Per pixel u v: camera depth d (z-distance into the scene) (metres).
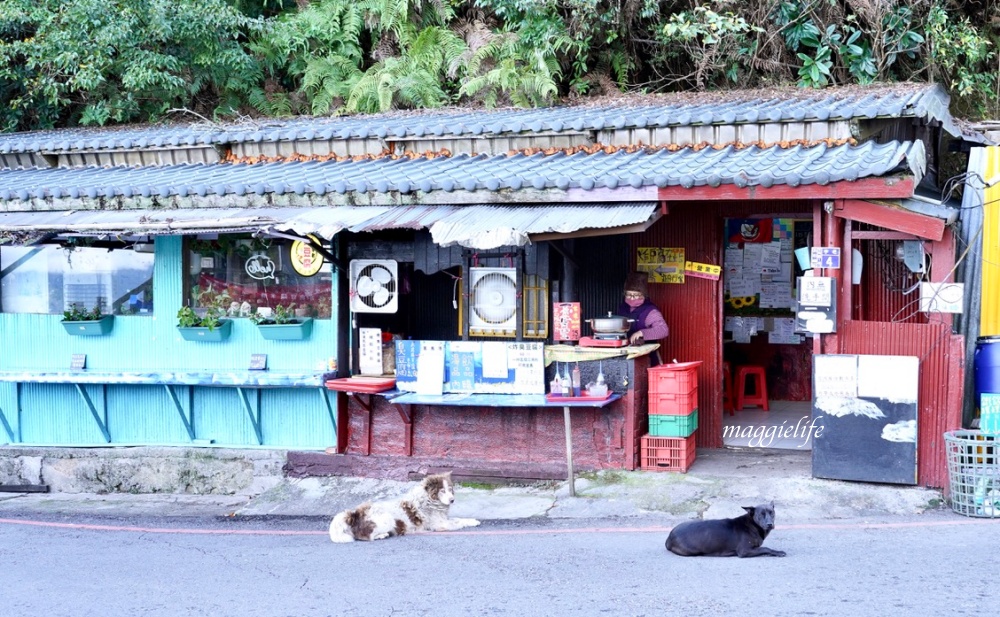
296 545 8.17
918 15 14.16
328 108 15.55
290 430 10.65
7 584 7.15
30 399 11.38
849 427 8.68
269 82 16.31
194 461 10.80
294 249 10.46
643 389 9.79
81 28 14.53
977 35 14.55
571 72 15.32
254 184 10.22
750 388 13.23
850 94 11.58
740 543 6.96
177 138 12.44
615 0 14.48
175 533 9.04
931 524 7.79
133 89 15.36
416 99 14.80
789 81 14.54
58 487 11.20
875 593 5.91
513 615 5.83
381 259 10.08
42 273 11.23
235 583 6.91
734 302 13.25
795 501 8.57
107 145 12.70
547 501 9.14
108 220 10.27
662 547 7.45
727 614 5.62
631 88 15.52
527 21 14.79
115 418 11.16
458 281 10.49
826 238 8.70
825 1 14.03
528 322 9.88
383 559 7.38
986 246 9.57
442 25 15.84
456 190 9.53
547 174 9.45
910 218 8.27
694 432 9.88
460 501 9.36
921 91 10.91
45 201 11.02
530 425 9.80
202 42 15.05
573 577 6.61
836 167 8.47
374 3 15.53
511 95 14.08
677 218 10.46
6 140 13.69
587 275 10.48
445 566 7.08
